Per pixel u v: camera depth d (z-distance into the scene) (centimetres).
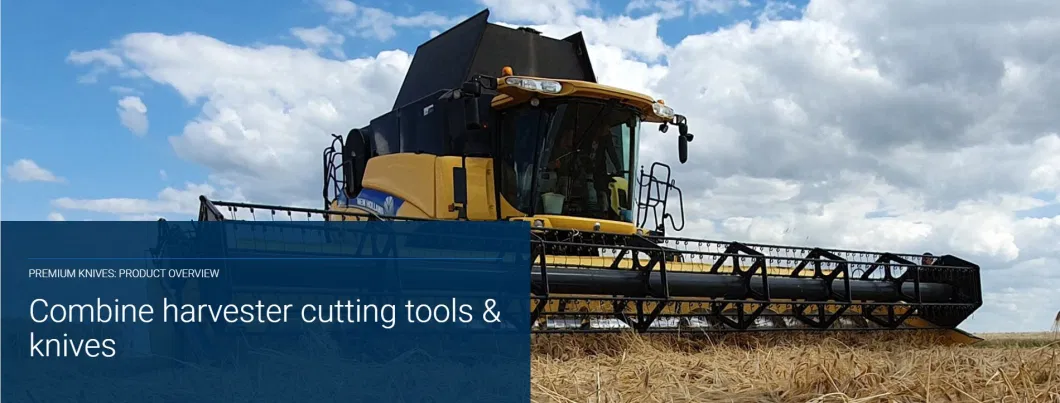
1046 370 543
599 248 879
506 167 1063
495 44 1192
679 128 1158
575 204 1049
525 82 1002
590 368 662
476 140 1077
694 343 877
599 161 1067
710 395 534
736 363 678
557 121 1040
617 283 830
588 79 1273
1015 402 460
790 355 728
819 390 512
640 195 1144
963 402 464
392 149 1201
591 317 827
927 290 1073
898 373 550
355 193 1273
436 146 1101
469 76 1147
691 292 874
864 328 1012
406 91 1279
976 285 1086
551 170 1037
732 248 959
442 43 1245
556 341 796
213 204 750
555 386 566
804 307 975
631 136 1098
